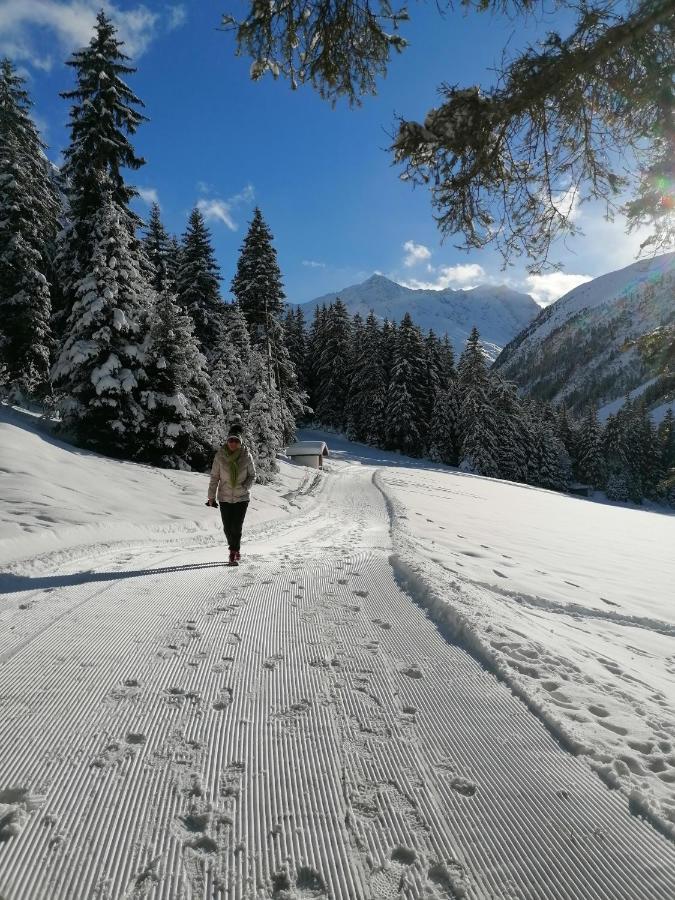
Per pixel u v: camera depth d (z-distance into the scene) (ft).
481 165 10.73
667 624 22.90
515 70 9.64
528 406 254.06
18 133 65.10
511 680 11.00
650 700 11.95
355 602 16.11
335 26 10.83
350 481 101.50
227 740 8.58
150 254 102.94
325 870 6.00
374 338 187.52
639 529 73.92
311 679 10.89
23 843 6.17
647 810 7.03
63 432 56.18
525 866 6.11
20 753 7.92
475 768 8.02
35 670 10.56
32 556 20.85
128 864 5.97
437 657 12.32
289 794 7.30
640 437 242.17
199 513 40.11
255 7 10.82
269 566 20.59
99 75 60.70
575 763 8.20
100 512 30.99
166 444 57.00
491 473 167.84
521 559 34.53
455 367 204.64
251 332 122.31
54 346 68.28
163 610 14.53
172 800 7.08
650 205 11.88
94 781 7.39
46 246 68.90
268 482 79.92
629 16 9.09
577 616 21.77
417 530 41.86
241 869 5.98
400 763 8.11
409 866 6.11
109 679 10.43
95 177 60.80
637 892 5.72
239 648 12.26
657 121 10.49
